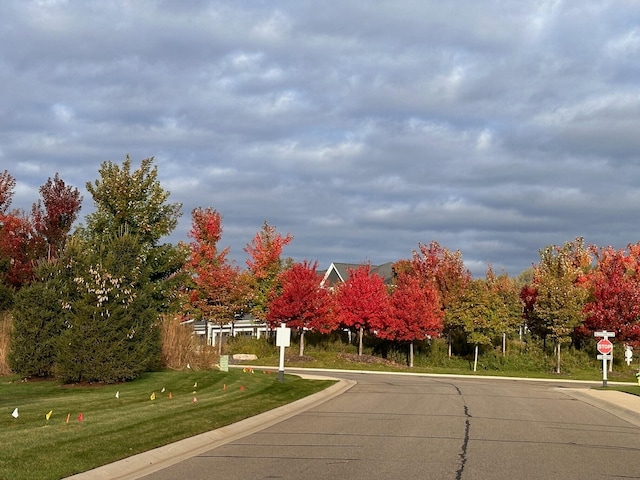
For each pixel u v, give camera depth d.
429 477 9.34
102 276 21.39
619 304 43.78
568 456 11.30
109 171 30.86
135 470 9.80
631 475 9.82
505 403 20.19
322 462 10.38
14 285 32.09
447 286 50.50
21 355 22.11
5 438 10.83
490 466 10.22
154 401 16.64
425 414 16.81
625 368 46.22
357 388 24.70
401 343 49.25
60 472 8.94
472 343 46.59
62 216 34.62
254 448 11.67
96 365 20.75
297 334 51.44
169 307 32.25
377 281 44.88
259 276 45.66
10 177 35.31
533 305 47.19
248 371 28.56
